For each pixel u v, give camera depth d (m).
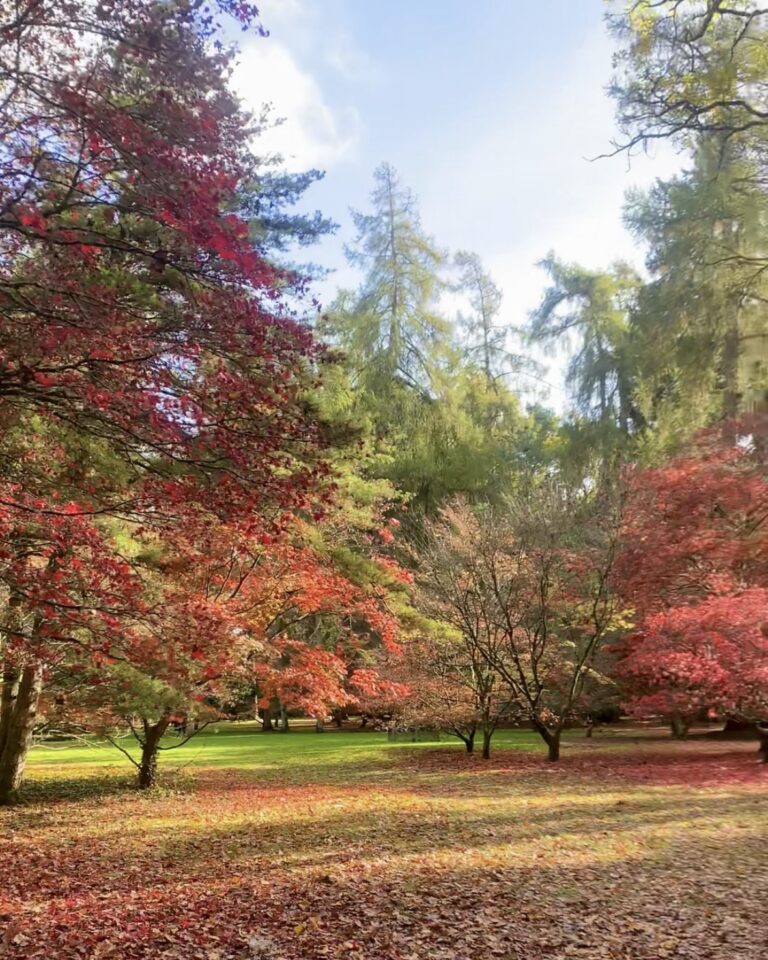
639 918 5.74
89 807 11.74
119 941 5.36
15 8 4.66
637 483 15.52
